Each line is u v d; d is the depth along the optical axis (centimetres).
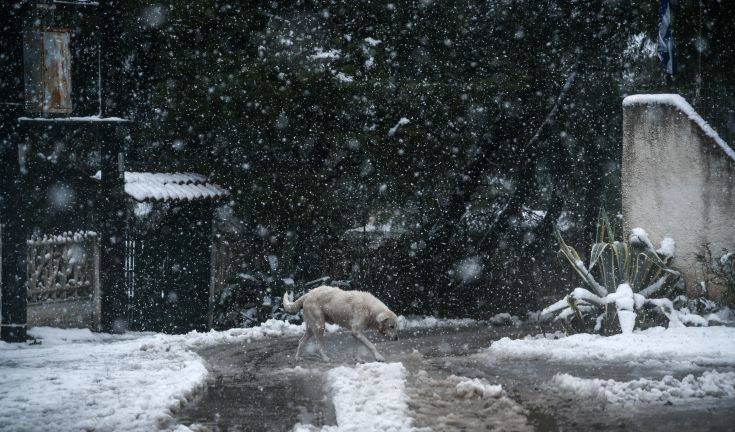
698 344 1003
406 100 1842
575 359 987
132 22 1872
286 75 1847
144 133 1914
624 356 966
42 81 1541
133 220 1723
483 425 671
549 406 734
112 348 1277
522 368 948
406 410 718
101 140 1589
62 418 714
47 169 1553
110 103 1596
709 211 1232
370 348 1075
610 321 1193
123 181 1612
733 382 750
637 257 1222
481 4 1920
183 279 1827
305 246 2009
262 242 2009
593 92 1930
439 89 1842
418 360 1088
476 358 1070
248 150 1981
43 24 1584
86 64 1588
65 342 1457
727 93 1337
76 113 1580
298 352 1138
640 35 1833
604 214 1326
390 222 2141
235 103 1852
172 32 1925
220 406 799
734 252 1216
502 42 1923
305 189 1930
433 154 1917
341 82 1833
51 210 1569
